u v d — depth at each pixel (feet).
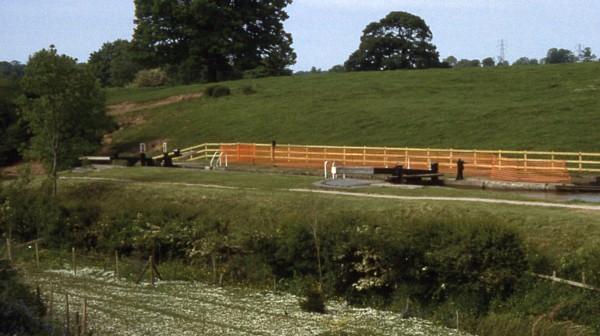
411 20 396.16
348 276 81.00
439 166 153.38
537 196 116.16
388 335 68.23
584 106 197.88
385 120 212.84
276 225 91.09
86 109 135.03
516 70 268.00
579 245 75.36
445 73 280.72
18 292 72.28
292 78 307.37
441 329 70.28
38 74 131.44
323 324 71.77
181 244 98.58
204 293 85.56
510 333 66.28
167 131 244.22
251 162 176.55
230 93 281.13
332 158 175.83
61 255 107.76
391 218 87.92
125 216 107.45
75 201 117.39
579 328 63.36
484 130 189.88
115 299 82.53
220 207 109.29
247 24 342.85
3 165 203.41
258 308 78.33
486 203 97.30
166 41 333.01
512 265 70.54
